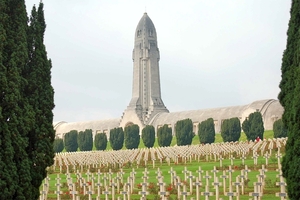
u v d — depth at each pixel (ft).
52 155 78.84
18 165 70.18
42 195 107.04
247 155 200.75
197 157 214.69
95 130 565.12
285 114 71.61
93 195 116.78
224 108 460.55
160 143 359.25
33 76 77.51
